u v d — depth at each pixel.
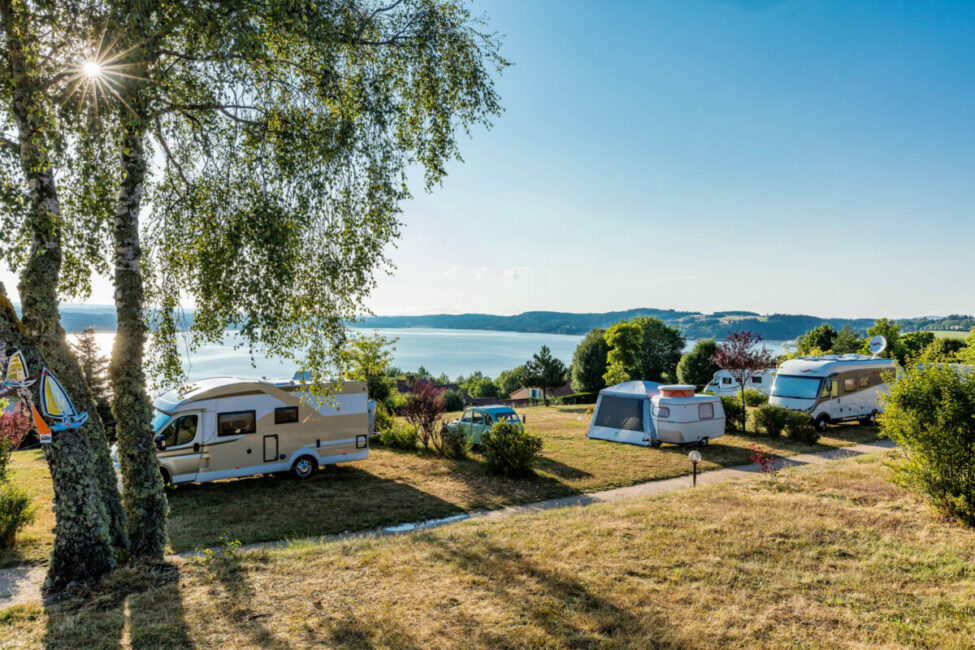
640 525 7.99
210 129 7.49
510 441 13.82
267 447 12.95
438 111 8.42
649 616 5.19
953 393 8.09
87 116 5.77
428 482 13.16
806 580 5.99
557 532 7.84
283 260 6.88
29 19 5.27
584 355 55.06
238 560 6.89
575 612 5.25
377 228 7.89
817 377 19.92
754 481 10.91
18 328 5.89
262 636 4.84
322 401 10.63
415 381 17.89
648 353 58.03
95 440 6.54
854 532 7.45
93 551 6.19
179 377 8.49
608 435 18.72
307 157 7.11
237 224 6.95
